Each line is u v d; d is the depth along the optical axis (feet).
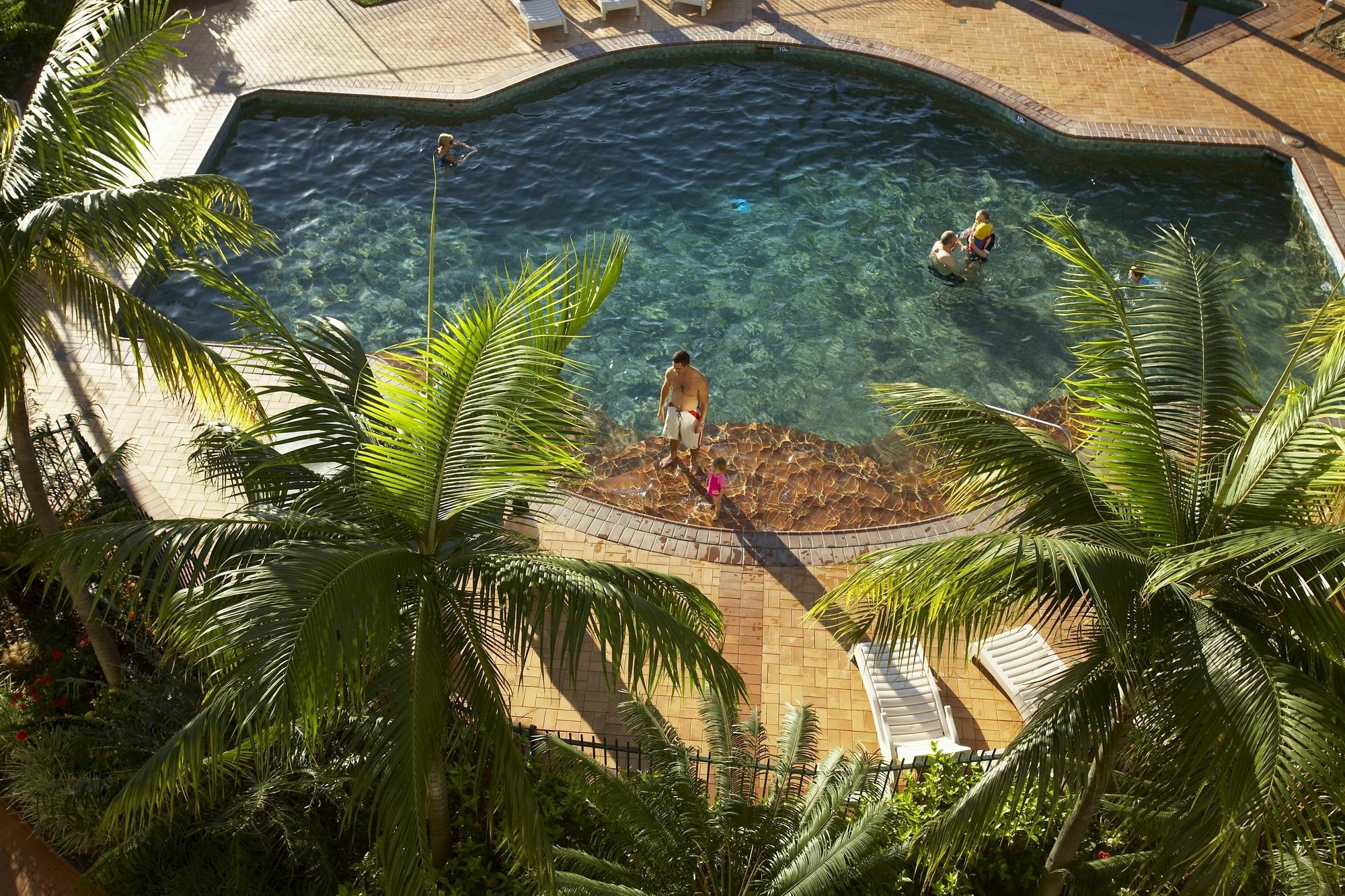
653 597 22.07
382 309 54.19
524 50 71.00
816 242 57.93
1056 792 20.81
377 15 75.05
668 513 43.60
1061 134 63.36
